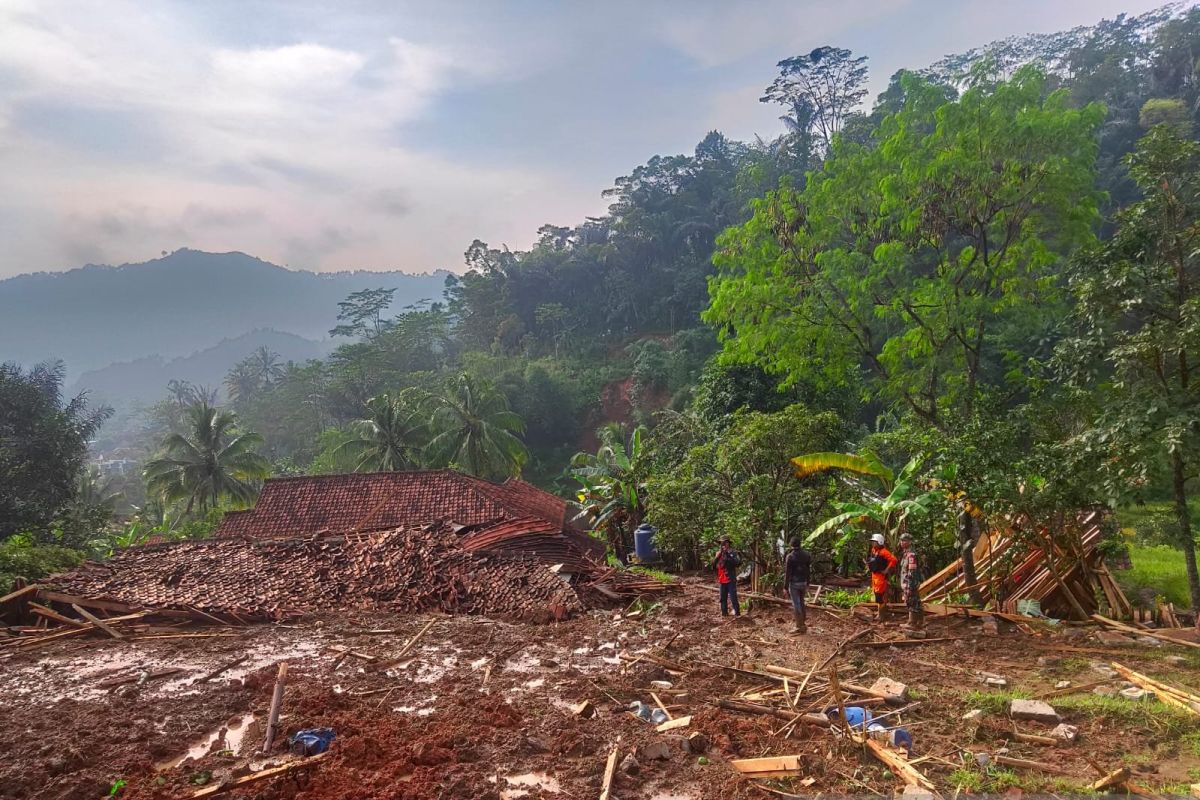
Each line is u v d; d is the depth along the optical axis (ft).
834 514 53.01
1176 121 163.12
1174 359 37.04
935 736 24.13
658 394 230.48
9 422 96.78
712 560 65.10
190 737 25.45
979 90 53.57
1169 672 30.63
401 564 49.96
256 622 42.73
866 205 60.29
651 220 285.43
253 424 285.23
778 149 270.26
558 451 234.58
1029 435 44.32
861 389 69.21
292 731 25.12
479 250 317.01
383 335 282.36
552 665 32.96
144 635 39.73
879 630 38.47
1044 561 42.50
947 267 58.03
